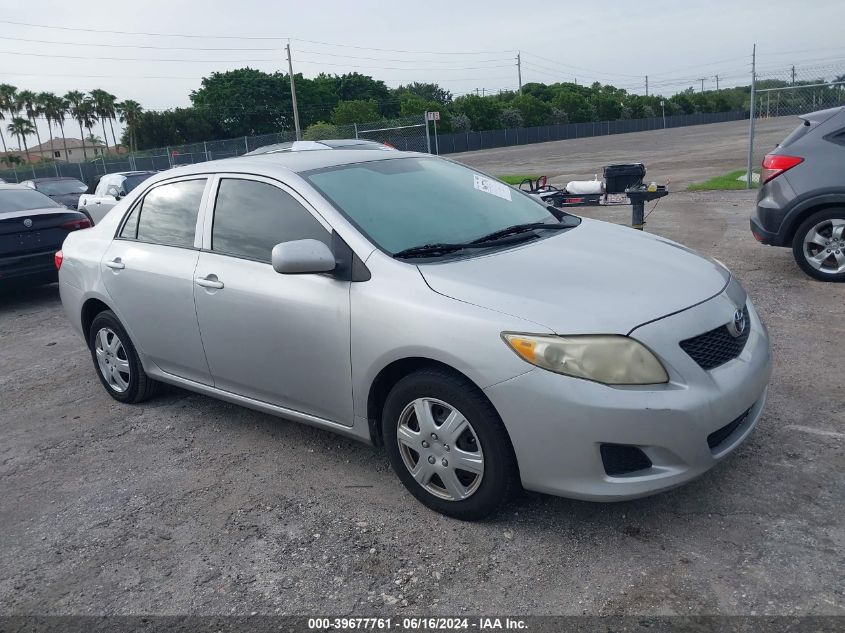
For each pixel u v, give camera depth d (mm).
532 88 102250
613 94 100312
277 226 3865
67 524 3617
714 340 3102
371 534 3264
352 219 3617
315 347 3600
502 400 2939
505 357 2922
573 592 2760
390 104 92500
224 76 81188
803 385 4453
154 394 5164
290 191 3838
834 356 4902
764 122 64812
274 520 3459
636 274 3312
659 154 29500
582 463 2871
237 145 36156
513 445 2973
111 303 4812
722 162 22125
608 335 2861
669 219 10977
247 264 3939
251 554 3203
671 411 2822
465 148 59125
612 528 3139
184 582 3055
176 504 3701
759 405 3363
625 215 11625
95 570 3203
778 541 2945
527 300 3027
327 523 3391
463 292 3139
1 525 3676
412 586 2885
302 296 3619
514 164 30797
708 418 2900
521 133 64312
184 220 4414
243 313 3900
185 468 4098
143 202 4797
